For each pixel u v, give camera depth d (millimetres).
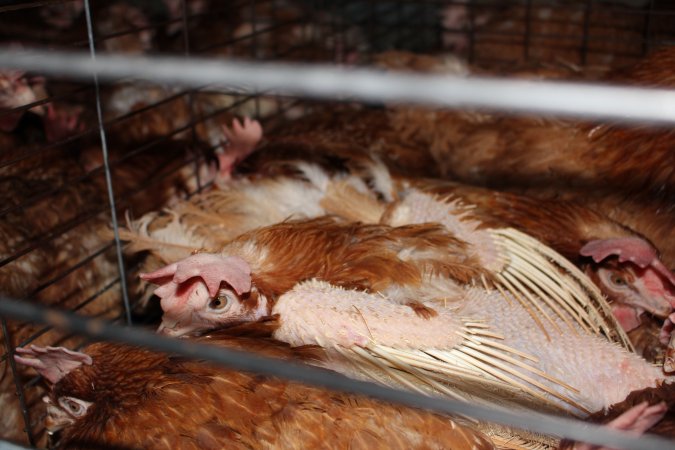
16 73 704
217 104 935
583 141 697
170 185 782
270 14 1207
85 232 702
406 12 1343
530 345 543
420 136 808
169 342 374
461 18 1206
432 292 563
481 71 899
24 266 645
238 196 678
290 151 748
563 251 635
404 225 609
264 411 484
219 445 476
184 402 489
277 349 508
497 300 573
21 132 763
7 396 608
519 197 665
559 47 1026
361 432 478
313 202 668
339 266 565
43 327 619
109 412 501
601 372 538
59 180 713
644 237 624
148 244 642
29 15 959
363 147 770
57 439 614
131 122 819
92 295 696
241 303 549
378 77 322
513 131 742
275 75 338
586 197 687
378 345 513
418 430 483
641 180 665
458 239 599
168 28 1113
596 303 607
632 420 464
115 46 1000
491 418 361
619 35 1010
